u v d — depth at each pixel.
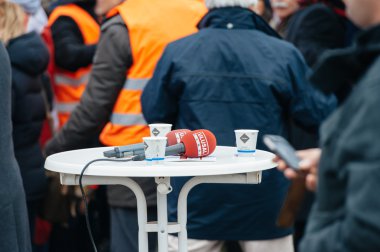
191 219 5.84
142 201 4.66
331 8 8.56
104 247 8.82
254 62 5.88
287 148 3.78
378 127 2.70
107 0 8.50
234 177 4.62
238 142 4.88
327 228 2.96
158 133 5.24
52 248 8.88
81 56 8.91
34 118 7.77
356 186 2.71
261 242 5.89
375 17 2.98
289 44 6.04
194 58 5.92
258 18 6.06
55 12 9.16
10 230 4.97
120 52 6.93
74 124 7.13
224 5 6.00
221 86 5.85
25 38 7.70
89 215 8.72
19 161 7.67
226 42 5.91
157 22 6.95
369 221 2.66
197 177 4.69
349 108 2.86
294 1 8.73
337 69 3.01
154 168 4.26
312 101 5.97
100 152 5.06
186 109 5.93
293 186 3.68
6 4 7.68
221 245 6.00
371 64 2.94
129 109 7.00
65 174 4.55
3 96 4.97
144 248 4.72
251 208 5.80
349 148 2.77
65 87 9.12
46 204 8.29
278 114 5.95
